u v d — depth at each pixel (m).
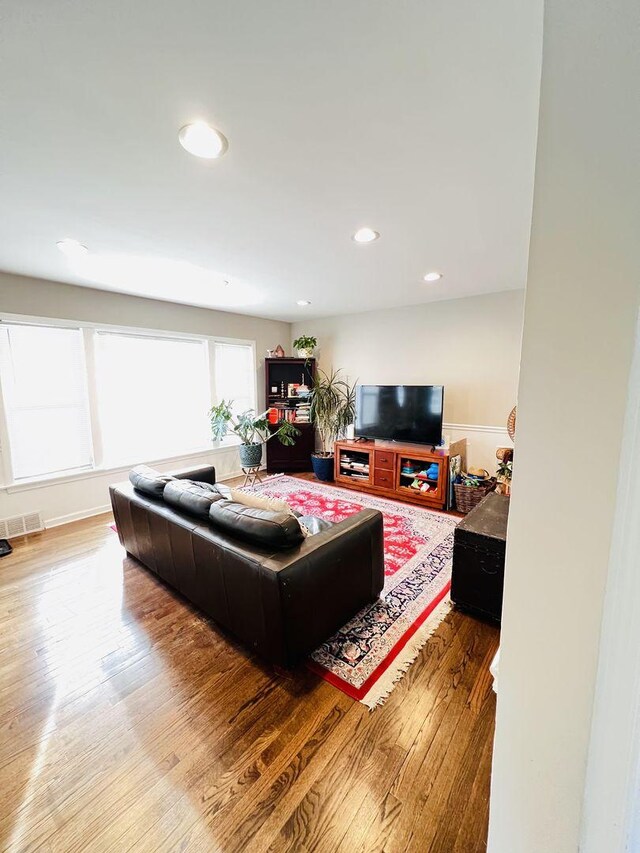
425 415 3.94
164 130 1.28
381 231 2.16
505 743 0.63
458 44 0.95
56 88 1.08
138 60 0.99
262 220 2.00
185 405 4.49
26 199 1.76
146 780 1.19
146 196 1.74
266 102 1.15
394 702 1.46
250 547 1.65
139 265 2.77
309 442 5.29
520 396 0.54
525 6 0.85
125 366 3.88
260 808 1.11
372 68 1.03
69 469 3.50
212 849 1.02
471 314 3.92
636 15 0.41
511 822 0.65
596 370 0.48
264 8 0.86
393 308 4.50
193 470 3.20
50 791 1.17
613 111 0.43
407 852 1.00
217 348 4.77
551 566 0.54
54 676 1.62
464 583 1.99
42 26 0.89
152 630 1.92
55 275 3.03
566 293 0.49
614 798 0.54
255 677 1.60
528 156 1.44
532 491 0.54
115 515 2.70
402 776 1.19
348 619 1.89
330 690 1.53
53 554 2.77
